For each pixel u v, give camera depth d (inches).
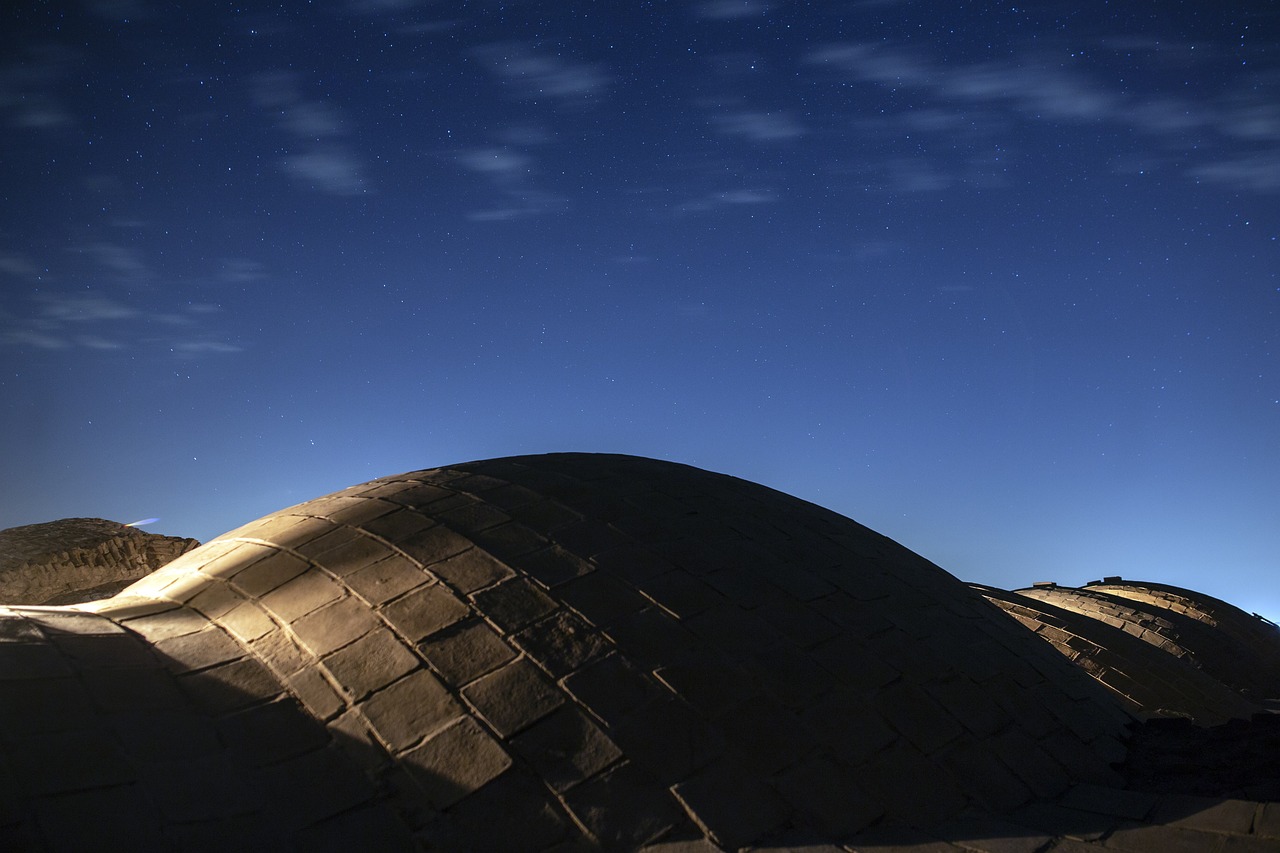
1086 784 229.6
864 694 228.1
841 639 244.8
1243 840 174.7
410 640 210.2
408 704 195.0
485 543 246.5
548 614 222.7
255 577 236.2
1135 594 876.0
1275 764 233.1
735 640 229.3
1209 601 855.1
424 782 180.5
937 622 276.7
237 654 206.7
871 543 326.6
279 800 169.3
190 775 166.4
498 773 183.5
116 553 600.1
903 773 209.5
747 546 275.3
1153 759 251.9
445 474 299.6
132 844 147.8
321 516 267.7
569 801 181.2
